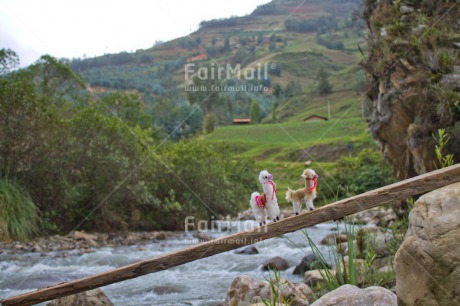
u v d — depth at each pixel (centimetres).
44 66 3106
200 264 1009
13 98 1587
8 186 1524
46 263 1072
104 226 1811
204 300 701
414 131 978
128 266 388
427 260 343
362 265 625
